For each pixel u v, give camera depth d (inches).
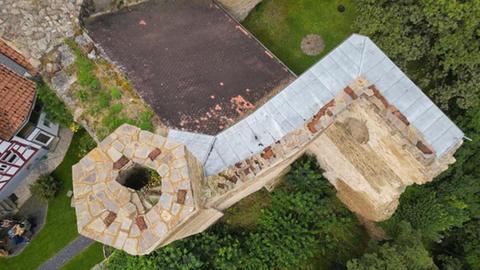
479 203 797.9
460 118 729.6
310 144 609.9
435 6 586.6
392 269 641.0
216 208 541.3
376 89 481.1
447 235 805.2
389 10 652.1
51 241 898.1
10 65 717.9
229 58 614.5
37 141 869.2
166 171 371.9
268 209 721.6
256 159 478.3
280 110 493.0
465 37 614.5
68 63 617.3
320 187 716.7
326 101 485.1
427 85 717.9
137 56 601.3
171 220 354.6
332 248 747.4
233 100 571.8
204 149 491.2
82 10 611.5
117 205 360.5
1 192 884.6
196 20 647.1
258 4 792.3
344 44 509.4
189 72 594.2
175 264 651.5
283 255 699.4
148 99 570.6
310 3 794.8
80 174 371.6
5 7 624.4
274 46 770.2
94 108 593.3
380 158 565.6
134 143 383.9
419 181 551.5
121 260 684.1
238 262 684.7
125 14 637.3
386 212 687.1
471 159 782.5
